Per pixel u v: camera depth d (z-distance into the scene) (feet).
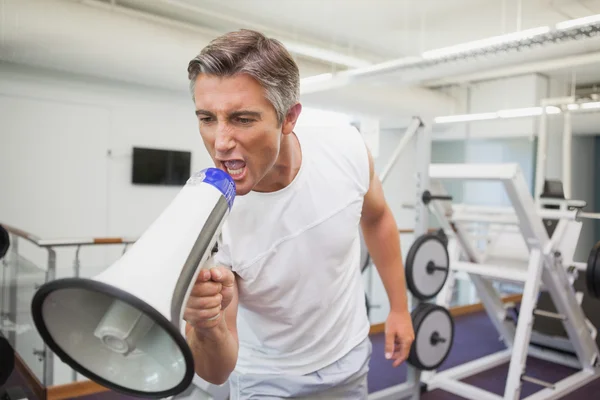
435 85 21.35
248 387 3.58
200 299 1.90
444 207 9.84
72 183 14.37
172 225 1.70
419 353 8.32
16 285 10.32
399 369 11.12
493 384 10.36
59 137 14.07
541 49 15.20
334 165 3.18
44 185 13.88
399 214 22.97
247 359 3.59
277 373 3.49
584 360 10.70
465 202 22.93
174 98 16.30
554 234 9.34
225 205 1.93
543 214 9.86
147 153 15.62
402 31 14.58
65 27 10.75
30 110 13.55
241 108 2.02
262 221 2.98
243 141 2.07
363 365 3.77
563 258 9.41
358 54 17.13
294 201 2.98
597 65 16.94
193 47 12.71
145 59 12.07
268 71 2.05
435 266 8.89
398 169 22.94
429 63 11.37
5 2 9.98
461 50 10.19
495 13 12.90
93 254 14.84
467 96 20.94
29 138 13.57
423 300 8.84
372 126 15.76
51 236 14.05
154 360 1.61
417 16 13.17
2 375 5.94
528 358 11.96
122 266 1.49
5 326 10.96
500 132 20.02
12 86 13.21
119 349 1.61
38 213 13.80
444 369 11.30
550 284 9.38
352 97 16.58
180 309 1.53
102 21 11.26
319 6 12.50
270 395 3.51
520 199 8.24
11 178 13.35
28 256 13.64
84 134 14.51
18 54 10.85
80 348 1.62
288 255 3.06
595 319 12.59
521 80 19.13
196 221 1.75
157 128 15.98
